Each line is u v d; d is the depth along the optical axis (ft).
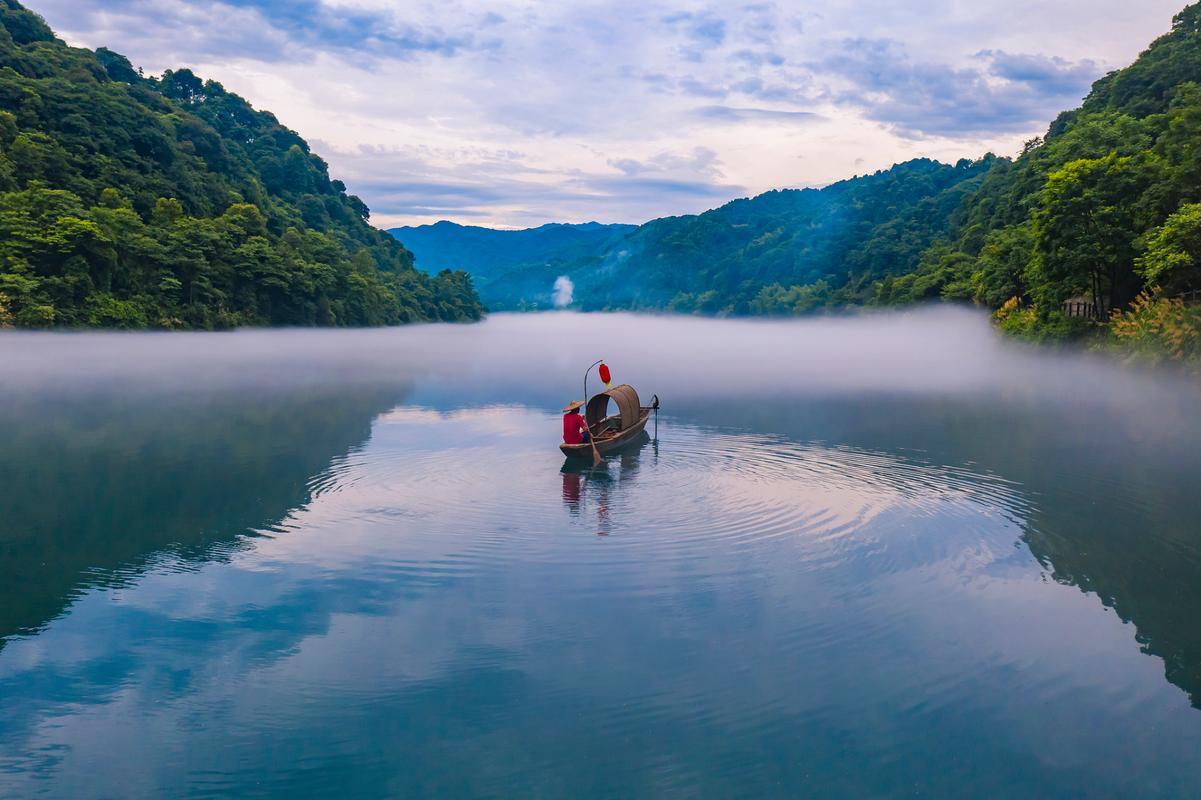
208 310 346.74
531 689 38.14
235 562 55.62
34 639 43.73
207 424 118.21
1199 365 131.44
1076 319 189.06
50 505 70.49
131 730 35.12
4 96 376.68
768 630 43.98
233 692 38.17
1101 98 405.18
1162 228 146.92
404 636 43.86
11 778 31.71
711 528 62.13
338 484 77.56
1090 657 40.57
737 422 119.24
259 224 427.33
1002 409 132.67
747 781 31.22
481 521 64.44
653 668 40.01
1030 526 62.39
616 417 106.63
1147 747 32.99
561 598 48.78
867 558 55.26
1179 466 84.38
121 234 315.37
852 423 116.98
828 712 35.83
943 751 32.91
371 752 33.32
